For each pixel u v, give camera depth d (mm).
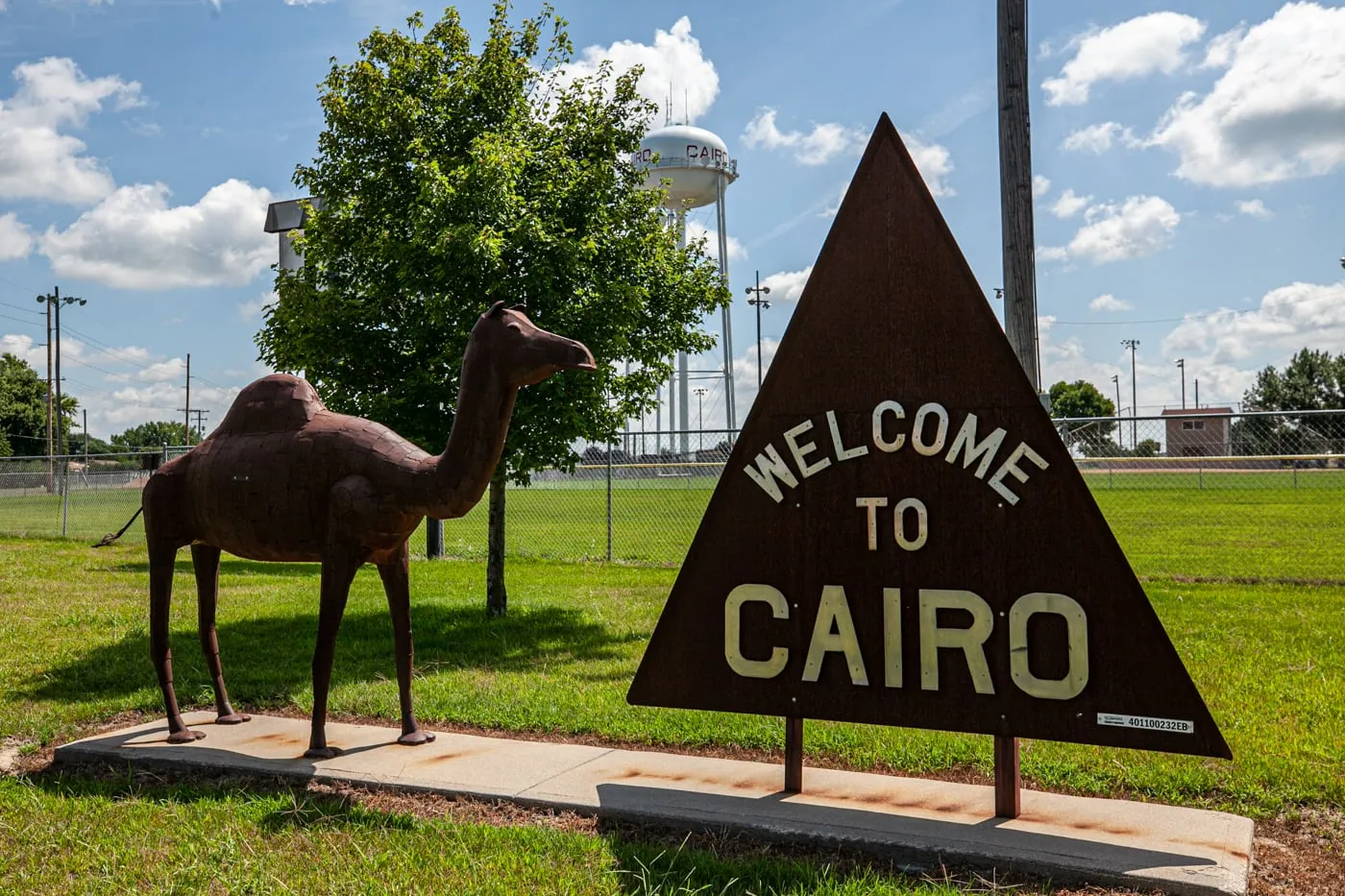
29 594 11961
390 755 5531
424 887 3805
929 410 4457
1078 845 4051
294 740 5879
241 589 12656
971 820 4371
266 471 5582
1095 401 79188
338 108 9820
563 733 6145
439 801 4895
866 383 4574
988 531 4336
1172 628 8852
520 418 9312
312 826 4484
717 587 4785
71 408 68500
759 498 4730
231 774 5371
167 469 6047
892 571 4480
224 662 8312
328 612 5434
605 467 15297
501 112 9969
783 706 4648
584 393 9445
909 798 4695
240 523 5656
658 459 19844
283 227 14766
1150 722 4059
